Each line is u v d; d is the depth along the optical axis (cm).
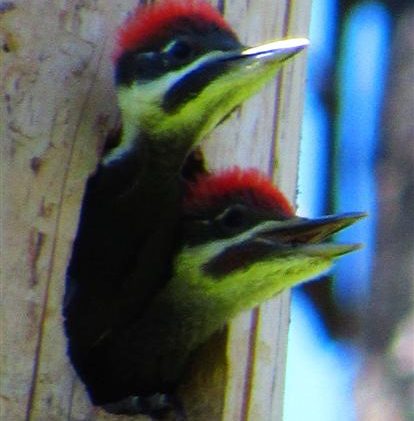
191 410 1020
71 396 924
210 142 1040
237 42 973
